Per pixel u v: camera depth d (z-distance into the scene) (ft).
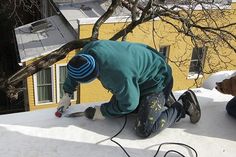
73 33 35.24
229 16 31.12
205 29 24.50
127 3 27.73
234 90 9.59
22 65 31.86
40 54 32.17
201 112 11.20
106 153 9.26
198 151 9.59
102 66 8.36
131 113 10.50
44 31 36.60
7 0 43.47
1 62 49.62
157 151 9.36
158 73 9.44
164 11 24.48
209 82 12.91
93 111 10.12
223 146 9.83
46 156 9.02
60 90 34.99
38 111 10.69
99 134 9.89
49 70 33.50
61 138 9.64
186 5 28.19
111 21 31.63
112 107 9.41
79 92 33.47
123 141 9.70
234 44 34.24
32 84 33.96
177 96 11.89
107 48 8.53
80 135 9.80
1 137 9.50
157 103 9.57
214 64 32.19
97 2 40.68
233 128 10.62
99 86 33.76
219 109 11.39
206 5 29.32
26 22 47.19
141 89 9.55
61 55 23.21
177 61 30.37
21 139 9.50
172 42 34.50
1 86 23.88
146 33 32.99
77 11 38.42
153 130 9.61
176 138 9.97
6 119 10.22
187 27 24.26
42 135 9.70
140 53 8.93
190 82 36.94
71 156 9.09
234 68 36.60
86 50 8.85
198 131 10.33
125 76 8.35
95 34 23.77
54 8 42.45
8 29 48.21
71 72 8.30
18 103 44.55
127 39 32.96
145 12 23.35
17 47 35.04
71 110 10.77
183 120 10.75
